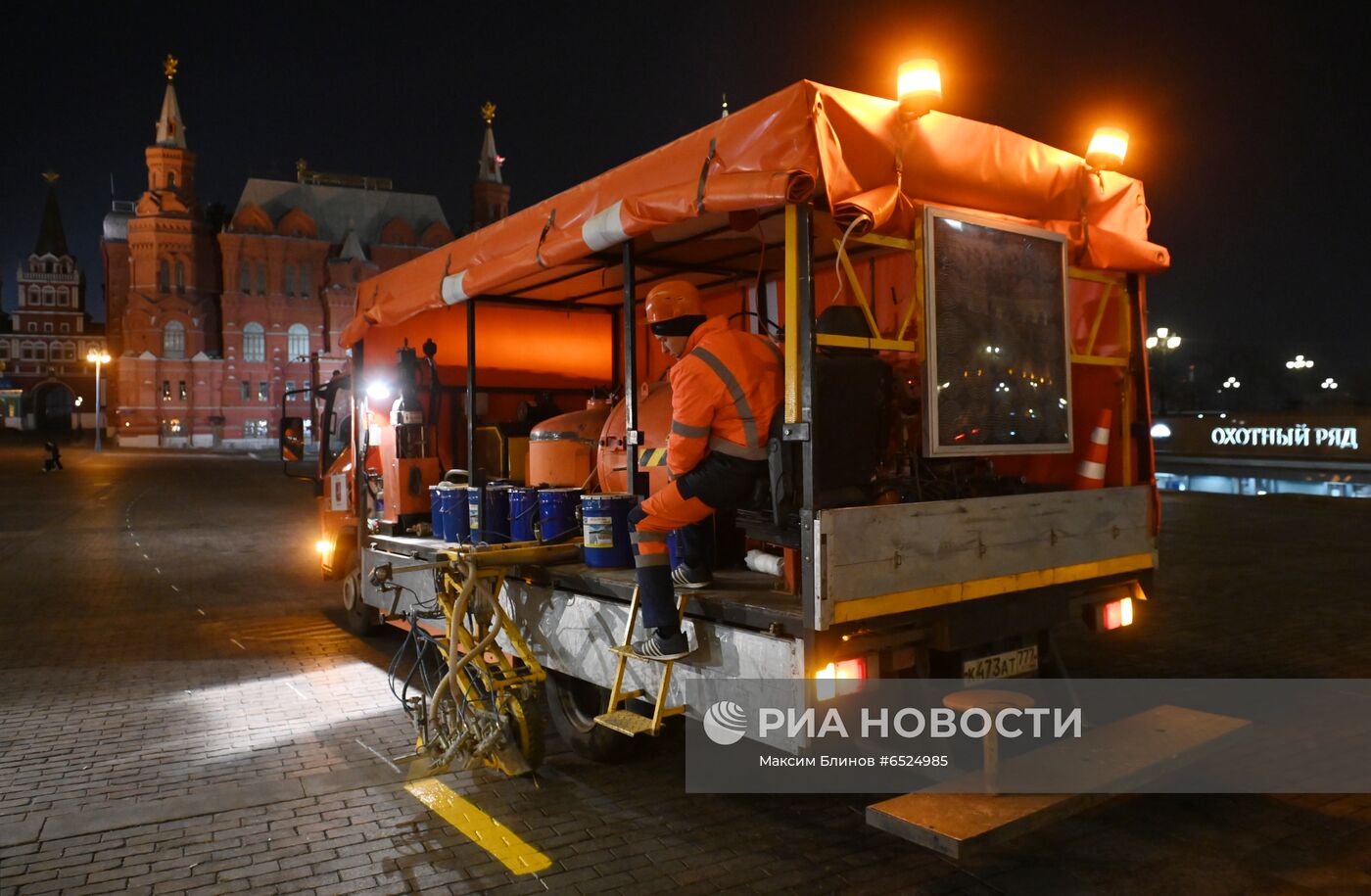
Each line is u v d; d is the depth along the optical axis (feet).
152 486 99.04
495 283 17.24
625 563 15.20
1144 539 15.40
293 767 15.98
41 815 13.94
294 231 249.14
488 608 16.53
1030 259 13.70
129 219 257.55
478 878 11.78
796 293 11.09
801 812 13.75
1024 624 13.48
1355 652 23.00
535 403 24.41
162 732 18.02
